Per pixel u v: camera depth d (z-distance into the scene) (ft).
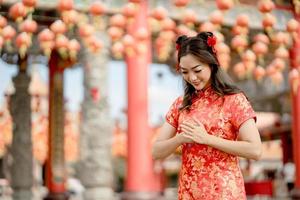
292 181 90.07
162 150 16.56
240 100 16.17
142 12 49.34
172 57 70.79
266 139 115.24
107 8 50.11
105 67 52.34
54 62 72.23
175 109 17.37
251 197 83.05
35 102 80.74
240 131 15.96
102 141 51.65
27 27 41.01
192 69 15.98
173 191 103.30
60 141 73.00
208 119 16.28
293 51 56.34
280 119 106.32
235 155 15.66
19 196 69.10
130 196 48.19
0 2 45.42
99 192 51.01
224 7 46.91
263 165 133.90
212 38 16.17
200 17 53.93
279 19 58.54
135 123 49.29
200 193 16.02
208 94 16.60
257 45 49.80
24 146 69.82
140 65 49.60
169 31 46.98
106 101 52.19
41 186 85.56
